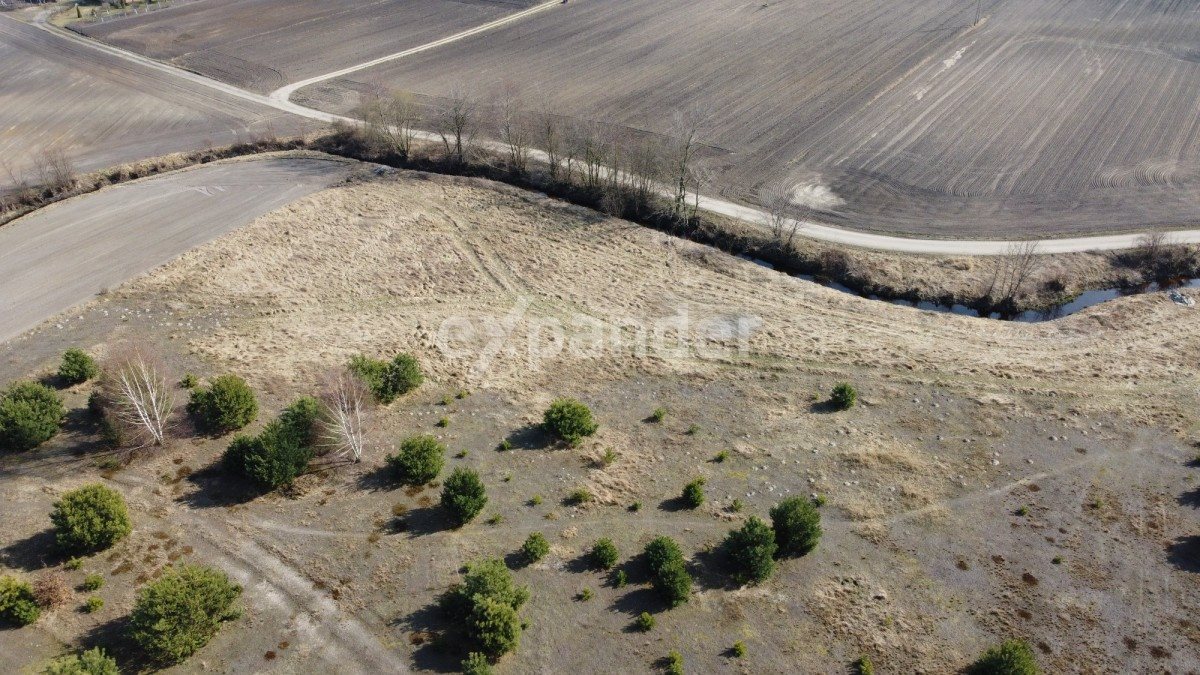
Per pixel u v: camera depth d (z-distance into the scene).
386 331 53.50
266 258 62.72
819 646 32.16
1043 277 60.84
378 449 42.12
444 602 32.88
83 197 73.69
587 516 38.22
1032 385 47.34
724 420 45.12
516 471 40.94
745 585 34.72
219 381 43.16
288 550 35.81
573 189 75.19
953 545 36.75
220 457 41.03
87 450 41.38
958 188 72.81
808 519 35.97
